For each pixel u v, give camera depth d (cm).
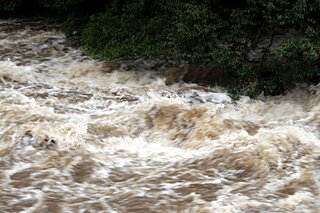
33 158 750
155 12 1291
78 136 811
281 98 1091
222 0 1173
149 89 1129
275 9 1048
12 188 677
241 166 739
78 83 1147
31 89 1073
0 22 1700
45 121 855
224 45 1134
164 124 894
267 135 809
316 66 1067
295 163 742
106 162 759
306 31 1041
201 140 834
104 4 1509
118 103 1020
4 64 1172
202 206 643
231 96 1078
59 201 655
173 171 738
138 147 823
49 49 1411
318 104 1016
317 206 644
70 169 730
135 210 639
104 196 670
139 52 1195
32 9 1812
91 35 1315
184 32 1082
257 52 1216
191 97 1097
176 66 1245
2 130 818
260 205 646
